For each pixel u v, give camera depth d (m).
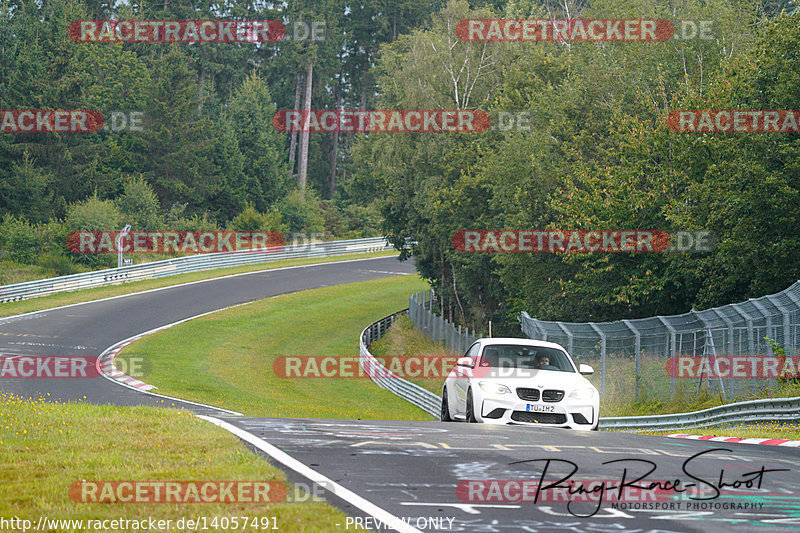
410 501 15.80
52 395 62.00
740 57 73.56
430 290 141.00
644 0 91.31
